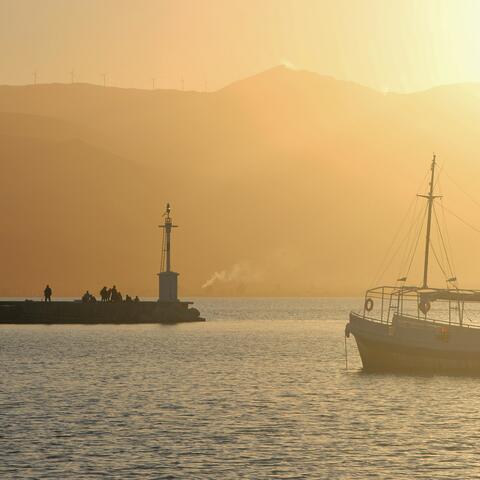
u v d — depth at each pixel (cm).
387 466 11094
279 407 15425
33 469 10825
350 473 10769
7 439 12419
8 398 16288
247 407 15388
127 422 13762
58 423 13625
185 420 14000
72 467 10925
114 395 16775
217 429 13262
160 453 11669
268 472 10781
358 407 15488
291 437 12738
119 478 10462
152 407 15288
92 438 12519
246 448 12000
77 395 16738
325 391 17512
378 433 13088
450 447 12156
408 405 15750
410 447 12144
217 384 18638
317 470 10888
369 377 19825
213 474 10669
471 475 10706
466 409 15338
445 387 18038
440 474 10744
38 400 16038
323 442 12419
